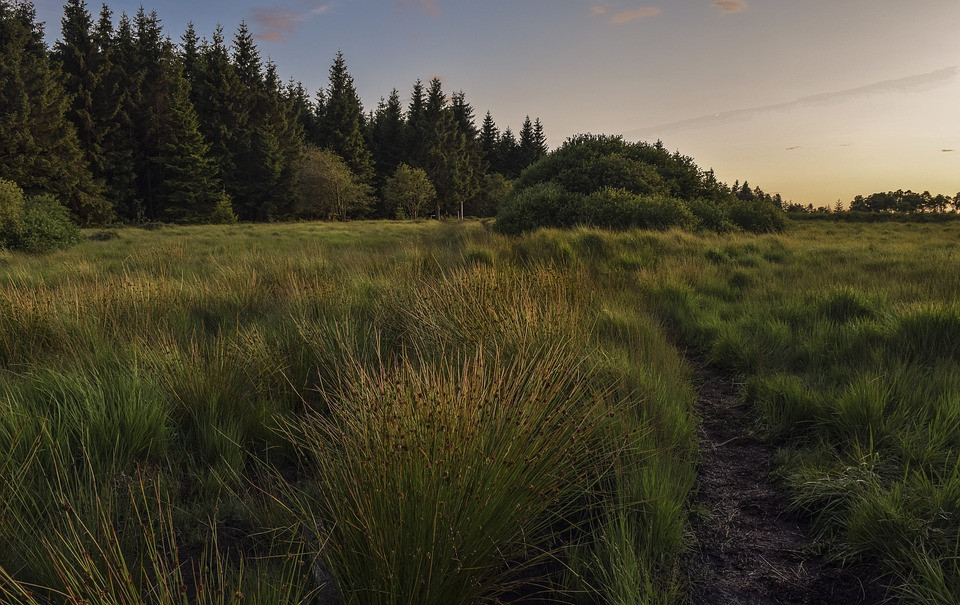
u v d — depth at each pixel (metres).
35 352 4.01
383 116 66.94
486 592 1.98
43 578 1.84
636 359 4.07
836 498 2.50
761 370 4.20
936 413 3.01
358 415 2.24
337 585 1.81
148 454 2.75
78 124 40.22
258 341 4.02
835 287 6.38
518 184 20.75
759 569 2.19
